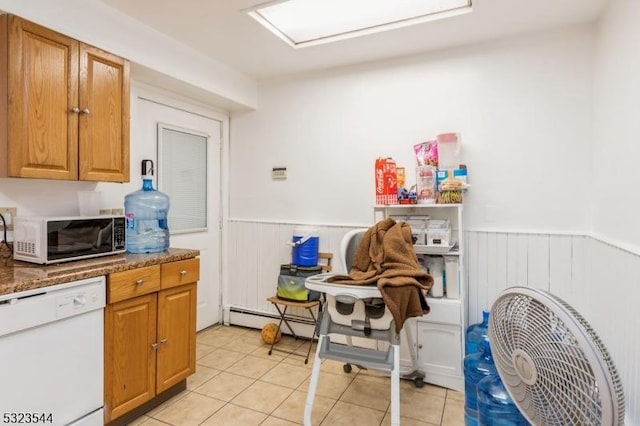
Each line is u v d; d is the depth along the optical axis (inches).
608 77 79.8
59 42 76.5
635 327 59.1
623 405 29.8
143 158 109.7
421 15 91.4
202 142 131.6
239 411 83.9
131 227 94.3
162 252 92.4
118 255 86.2
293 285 116.2
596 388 30.3
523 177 98.7
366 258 80.5
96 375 70.8
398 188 104.6
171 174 119.6
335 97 123.2
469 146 104.3
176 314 88.2
